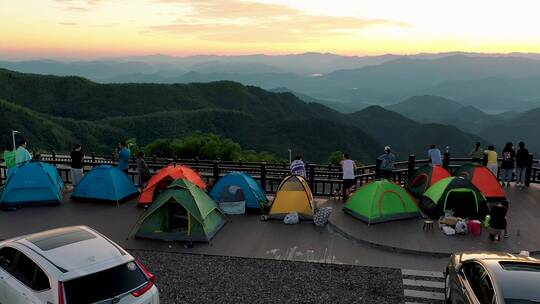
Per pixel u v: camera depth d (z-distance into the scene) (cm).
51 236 763
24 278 695
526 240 1210
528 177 1778
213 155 3659
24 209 1517
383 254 1158
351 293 956
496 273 717
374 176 1872
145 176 1725
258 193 1530
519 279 698
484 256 834
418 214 1394
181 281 1008
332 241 1252
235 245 1221
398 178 1903
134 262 697
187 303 910
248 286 985
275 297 937
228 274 1045
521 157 1744
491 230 1196
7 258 750
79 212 1491
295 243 1237
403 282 1005
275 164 2448
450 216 1311
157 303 709
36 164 1552
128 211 1503
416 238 1230
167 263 1106
